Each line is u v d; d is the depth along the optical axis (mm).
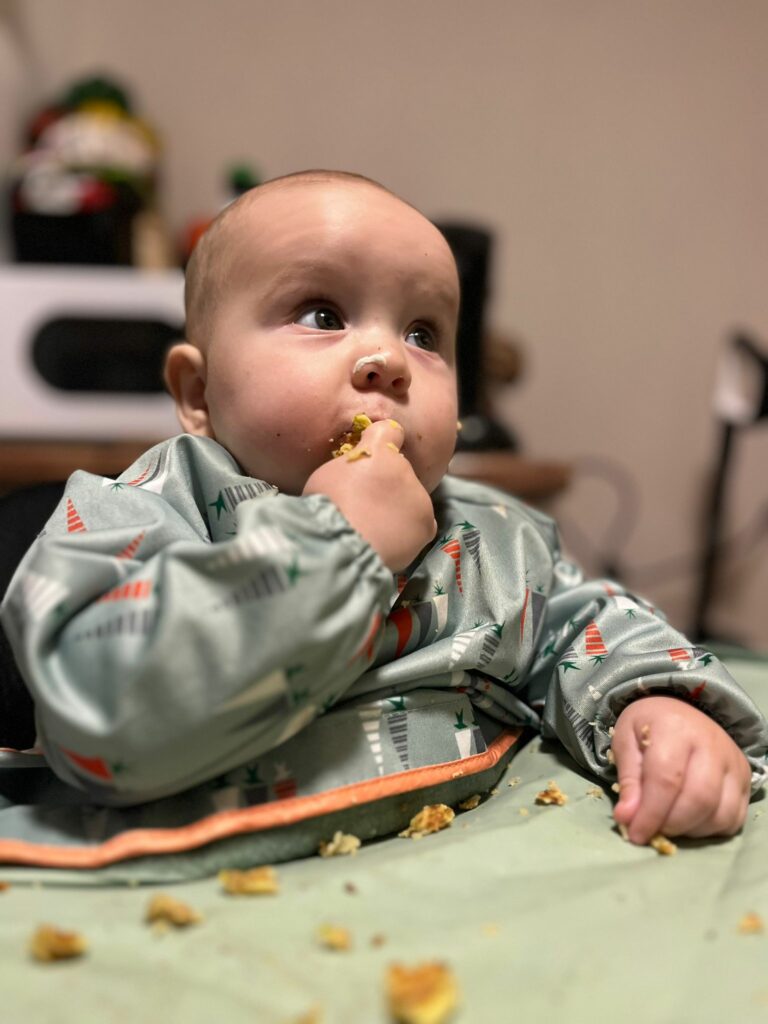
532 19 1538
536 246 1573
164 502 568
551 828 504
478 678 605
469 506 701
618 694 590
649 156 1548
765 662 952
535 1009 333
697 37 1520
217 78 1558
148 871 440
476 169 1566
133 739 423
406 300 625
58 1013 325
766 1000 345
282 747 498
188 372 697
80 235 1342
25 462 1188
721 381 1454
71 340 1293
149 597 442
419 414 606
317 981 345
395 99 1562
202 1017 325
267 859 466
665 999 344
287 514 460
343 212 618
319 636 439
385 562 513
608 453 1591
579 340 1582
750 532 1566
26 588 466
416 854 460
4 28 1439
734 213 1547
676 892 431
